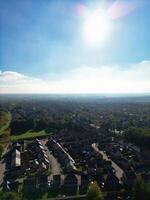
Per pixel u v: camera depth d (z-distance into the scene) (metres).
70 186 119.88
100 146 198.62
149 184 103.69
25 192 114.94
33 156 174.62
